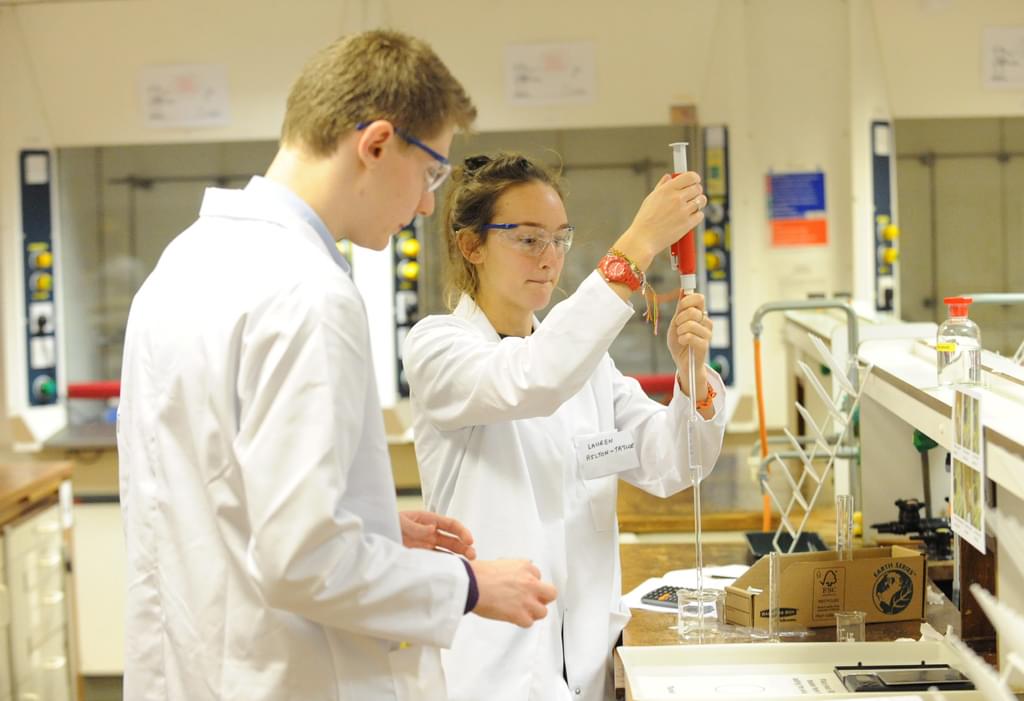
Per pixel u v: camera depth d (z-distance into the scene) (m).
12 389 4.24
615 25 4.10
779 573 1.99
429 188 1.45
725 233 4.21
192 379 1.35
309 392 1.27
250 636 1.37
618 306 1.71
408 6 4.11
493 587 1.42
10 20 4.12
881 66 4.14
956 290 4.29
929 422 1.92
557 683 1.92
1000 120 4.20
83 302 4.37
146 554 1.44
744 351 4.27
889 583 2.00
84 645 4.37
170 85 4.17
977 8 4.10
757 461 3.16
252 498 1.26
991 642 1.91
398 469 4.36
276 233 1.37
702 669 1.73
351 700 1.41
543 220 1.92
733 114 4.16
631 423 2.16
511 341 1.81
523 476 1.93
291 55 4.13
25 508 3.29
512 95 4.15
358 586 1.29
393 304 4.18
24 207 4.23
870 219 4.16
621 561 2.63
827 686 1.65
